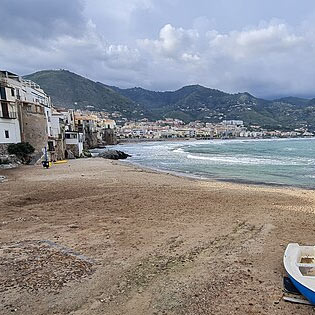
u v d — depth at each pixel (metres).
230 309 5.77
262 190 20.36
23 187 20.72
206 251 8.88
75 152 56.53
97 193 18.62
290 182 25.67
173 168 37.47
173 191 19.42
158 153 70.44
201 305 5.91
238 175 30.34
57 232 10.73
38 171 30.69
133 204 15.55
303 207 15.03
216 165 40.22
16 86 41.47
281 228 11.32
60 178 25.42
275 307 5.85
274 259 8.24
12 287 6.59
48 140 44.72
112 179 24.83
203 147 95.25
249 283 6.84
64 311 5.70
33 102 43.84
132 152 77.56
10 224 11.80
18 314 5.61
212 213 13.71
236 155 58.62
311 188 22.41
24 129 39.66
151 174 28.70
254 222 12.19
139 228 11.24
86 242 9.63
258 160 46.56
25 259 8.16
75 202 16.03
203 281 6.93
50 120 48.88
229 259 8.27
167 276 7.19
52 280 6.92
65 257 8.32
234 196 17.86
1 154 34.88
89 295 6.28
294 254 7.50
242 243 9.61
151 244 9.47
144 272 7.40
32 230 10.99
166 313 5.64
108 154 56.88
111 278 7.05
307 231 10.92
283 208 14.79
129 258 8.30
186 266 7.79
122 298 6.17
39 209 14.43
